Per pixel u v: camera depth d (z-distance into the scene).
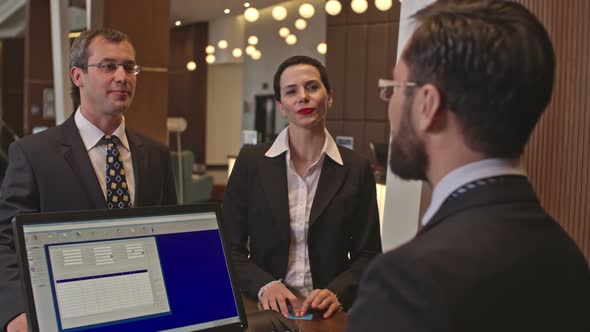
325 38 9.66
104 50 1.89
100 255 1.28
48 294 1.21
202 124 13.86
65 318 1.21
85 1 5.58
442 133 0.81
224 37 11.91
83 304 1.24
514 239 0.75
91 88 1.89
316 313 1.71
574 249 0.83
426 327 0.66
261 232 2.01
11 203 1.79
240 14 10.12
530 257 0.75
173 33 13.47
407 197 1.95
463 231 0.75
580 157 1.69
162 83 5.35
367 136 9.24
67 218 1.26
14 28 11.91
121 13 5.11
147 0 5.23
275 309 1.72
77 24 5.80
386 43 8.91
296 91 1.97
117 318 1.26
